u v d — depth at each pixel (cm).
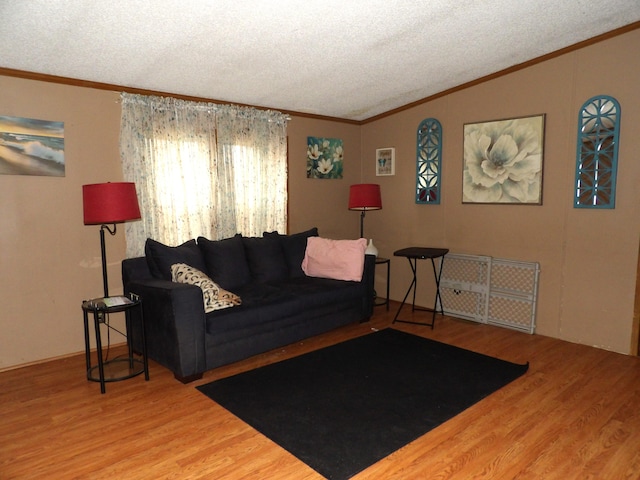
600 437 235
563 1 289
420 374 316
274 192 459
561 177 381
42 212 328
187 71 344
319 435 237
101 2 240
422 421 252
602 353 357
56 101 328
